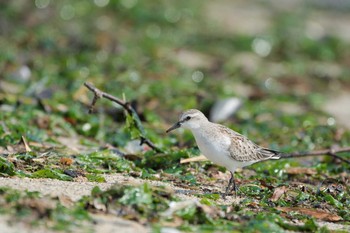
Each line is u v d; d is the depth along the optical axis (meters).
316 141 16.33
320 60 25.80
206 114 18.05
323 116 19.00
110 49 23.25
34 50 22.45
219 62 23.84
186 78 21.44
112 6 27.83
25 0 26.55
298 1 35.12
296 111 19.47
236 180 12.47
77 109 16.56
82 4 27.30
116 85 19.14
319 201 11.43
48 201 9.13
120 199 9.38
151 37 25.36
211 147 11.57
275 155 12.37
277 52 25.86
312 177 13.20
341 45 27.09
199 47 25.31
